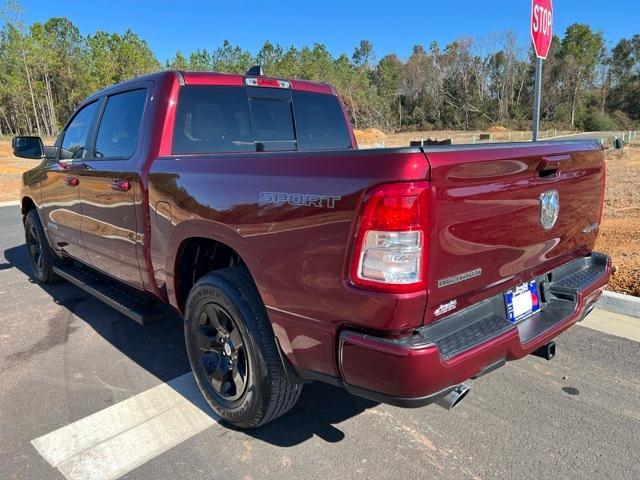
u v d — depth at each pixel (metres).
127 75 63.19
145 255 3.34
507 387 3.25
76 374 3.56
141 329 4.36
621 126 97.94
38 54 58.06
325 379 2.29
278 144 3.96
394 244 1.90
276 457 2.62
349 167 2.01
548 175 2.57
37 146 4.71
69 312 4.81
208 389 2.95
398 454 2.62
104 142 3.90
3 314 4.79
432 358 1.95
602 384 3.26
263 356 2.51
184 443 2.74
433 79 102.44
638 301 4.20
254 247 2.42
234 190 2.51
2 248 7.99
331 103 4.41
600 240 6.27
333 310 2.11
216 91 3.56
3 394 3.29
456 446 2.68
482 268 2.25
